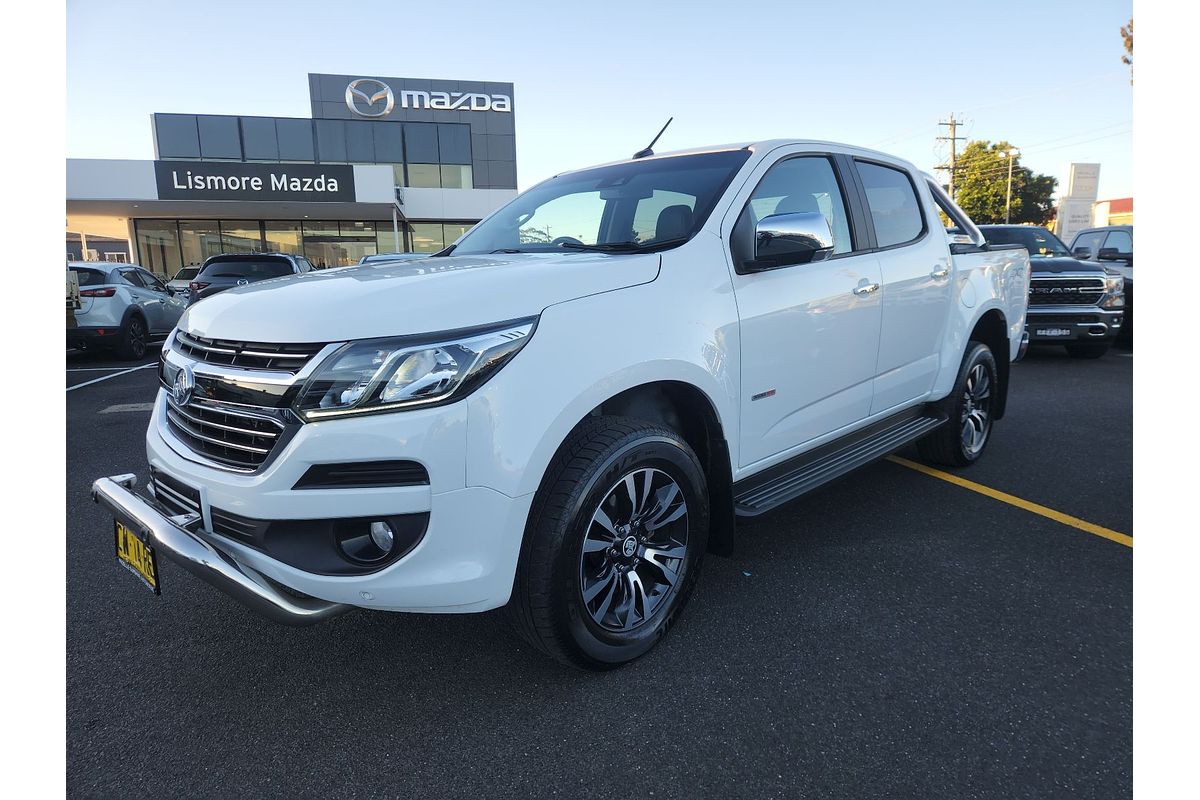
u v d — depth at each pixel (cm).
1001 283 453
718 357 253
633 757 198
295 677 237
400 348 187
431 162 3016
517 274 220
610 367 216
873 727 208
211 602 288
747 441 276
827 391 318
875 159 372
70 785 187
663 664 241
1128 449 505
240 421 204
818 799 181
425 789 187
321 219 2872
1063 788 183
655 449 229
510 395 196
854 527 360
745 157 298
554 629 214
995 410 473
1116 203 5422
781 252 269
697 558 256
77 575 312
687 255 256
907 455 492
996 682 229
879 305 341
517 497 198
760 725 210
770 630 262
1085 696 221
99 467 476
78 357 1130
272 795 185
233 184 2369
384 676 237
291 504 190
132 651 252
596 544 223
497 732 209
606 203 308
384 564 194
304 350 191
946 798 181
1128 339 1080
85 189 2280
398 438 186
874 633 259
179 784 189
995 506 390
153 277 1227
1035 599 284
